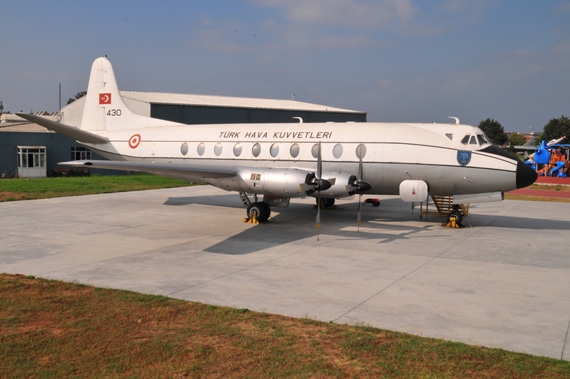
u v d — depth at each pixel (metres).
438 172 18.70
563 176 53.69
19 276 12.04
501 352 7.87
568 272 12.91
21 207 24.33
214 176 18.80
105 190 32.25
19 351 7.85
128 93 58.28
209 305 10.02
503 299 10.62
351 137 20.08
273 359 7.64
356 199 29.44
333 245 16.06
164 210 23.72
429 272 12.77
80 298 10.42
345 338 8.41
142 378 7.04
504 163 18.06
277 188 17.67
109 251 14.94
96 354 7.77
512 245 16.31
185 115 55.56
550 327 9.03
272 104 64.50
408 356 7.74
